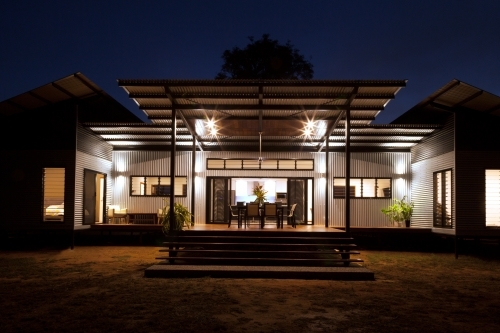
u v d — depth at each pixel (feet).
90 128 48.06
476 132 42.27
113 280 28.25
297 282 28.35
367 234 49.57
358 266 32.60
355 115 40.93
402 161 55.01
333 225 54.24
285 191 55.98
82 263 35.63
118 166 55.52
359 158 55.01
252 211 40.98
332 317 19.85
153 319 19.02
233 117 40.91
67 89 42.06
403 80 32.65
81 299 22.71
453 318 20.07
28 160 44.75
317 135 49.70
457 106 42.34
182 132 49.42
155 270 29.50
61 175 45.52
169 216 38.09
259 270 29.81
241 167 54.85
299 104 36.76
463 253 45.42
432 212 47.88
